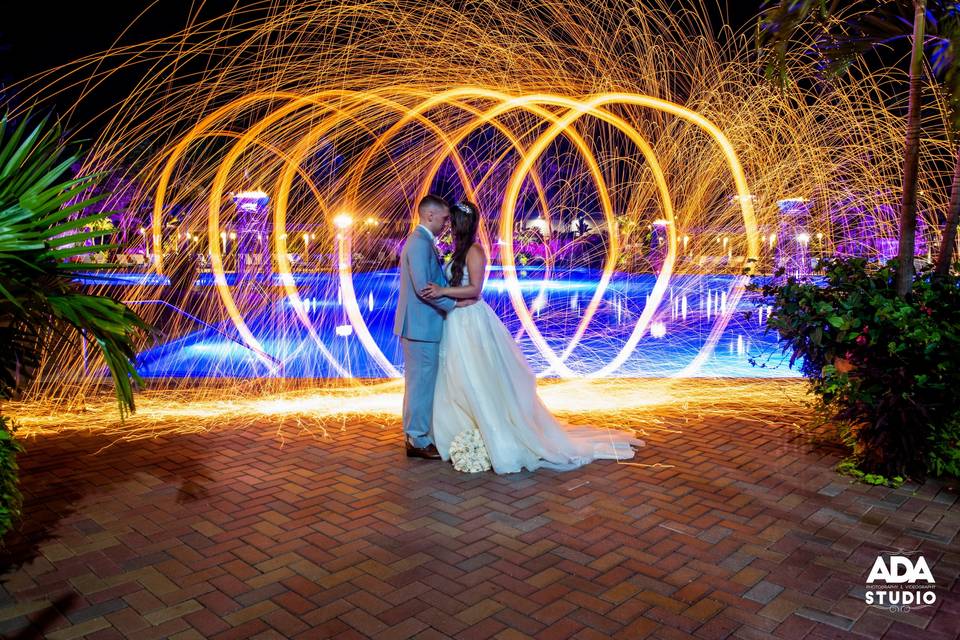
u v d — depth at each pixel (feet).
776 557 10.59
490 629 8.61
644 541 11.14
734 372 25.21
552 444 14.82
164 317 35.58
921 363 13.52
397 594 9.48
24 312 9.76
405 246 15.01
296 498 13.00
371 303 49.42
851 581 9.86
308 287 54.54
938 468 13.79
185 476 14.20
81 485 13.66
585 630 8.60
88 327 9.27
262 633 8.54
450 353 14.82
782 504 12.69
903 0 16.79
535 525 11.77
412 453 15.38
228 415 18.97
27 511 12.37
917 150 14.84
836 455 15.47
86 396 20.72
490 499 12.96
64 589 9.62
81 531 11.53
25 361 10.99
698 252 46.42
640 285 57.88
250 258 44.27
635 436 16.88
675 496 13.07
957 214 16.35
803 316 14.73
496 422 14.39
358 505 12.67
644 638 8.43
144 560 10.50
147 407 19.85
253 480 13.97
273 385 23.09
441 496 13.12
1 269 8.93
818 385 15.88
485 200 53.36
